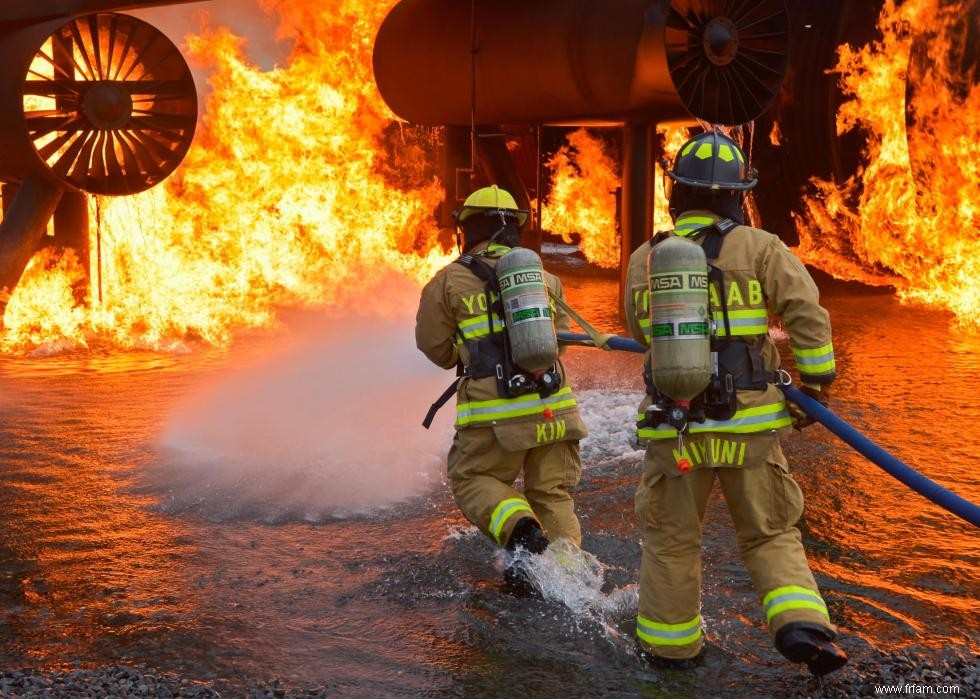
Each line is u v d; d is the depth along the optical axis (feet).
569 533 13.99
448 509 17.01
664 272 10.34
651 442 11.19
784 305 10.65
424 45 38.70
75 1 35.42
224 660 11.41
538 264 13.38
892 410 23.50
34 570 14.29
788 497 10.87
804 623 10.07
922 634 11.89
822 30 47.57
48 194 35.24
